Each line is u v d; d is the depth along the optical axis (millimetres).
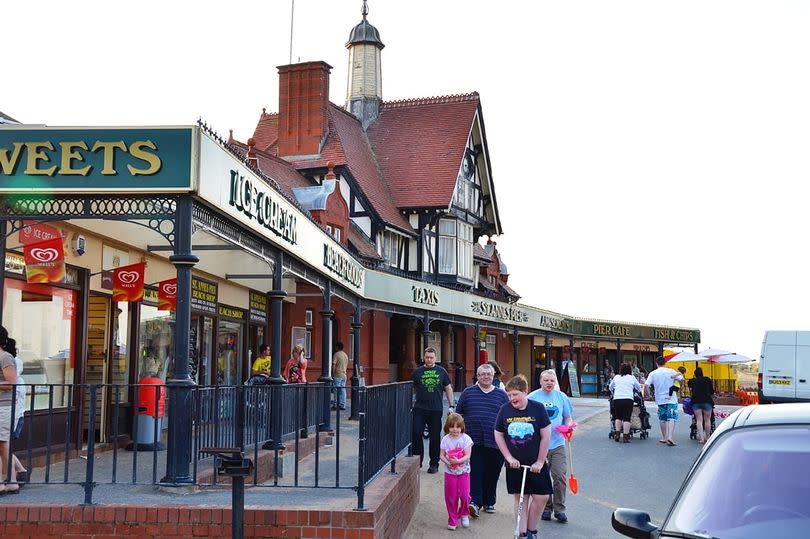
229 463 6484
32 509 7344
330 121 33312
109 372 13117
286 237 12602
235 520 6520
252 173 10594
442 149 37125
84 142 8562
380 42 40500
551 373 10750
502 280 51062
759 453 4672
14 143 8602
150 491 8305
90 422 7613
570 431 9414
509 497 12070
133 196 8656
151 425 12656
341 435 15656
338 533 7180
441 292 29422
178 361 8430
